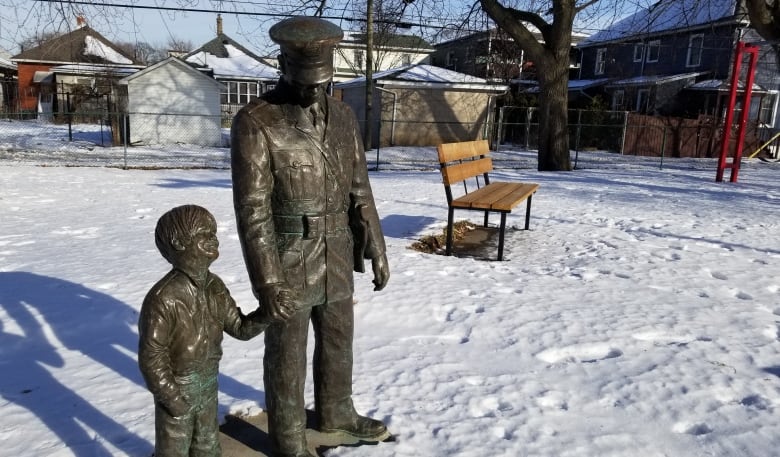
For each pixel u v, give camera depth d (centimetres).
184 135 2416
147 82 2330
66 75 3700
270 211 214
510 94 3080
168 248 184
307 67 200
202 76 2380
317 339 254
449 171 629
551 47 1650
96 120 3594
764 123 2753
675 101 2964
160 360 182
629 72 3416
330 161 226
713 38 2862
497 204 595
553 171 1680
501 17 1650
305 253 225
